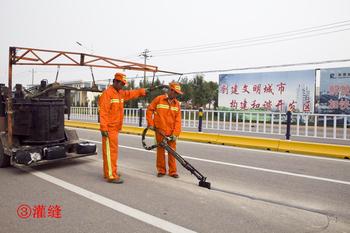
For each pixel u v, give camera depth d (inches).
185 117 652.7
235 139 393.4
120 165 269.3
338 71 784.3
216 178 227.6
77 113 968.9
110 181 208.7
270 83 889.5
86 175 229.8
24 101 250.8
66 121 701.9
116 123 209.3
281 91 870.4
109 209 159.0
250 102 925.2
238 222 144.9
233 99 959.6
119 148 365.7
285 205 171.2
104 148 208.7
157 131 223.9
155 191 190.9
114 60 370.9
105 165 211.2
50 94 272.5
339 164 282.0
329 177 234.2
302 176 236.4
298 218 151.8
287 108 861.2
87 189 193.3
